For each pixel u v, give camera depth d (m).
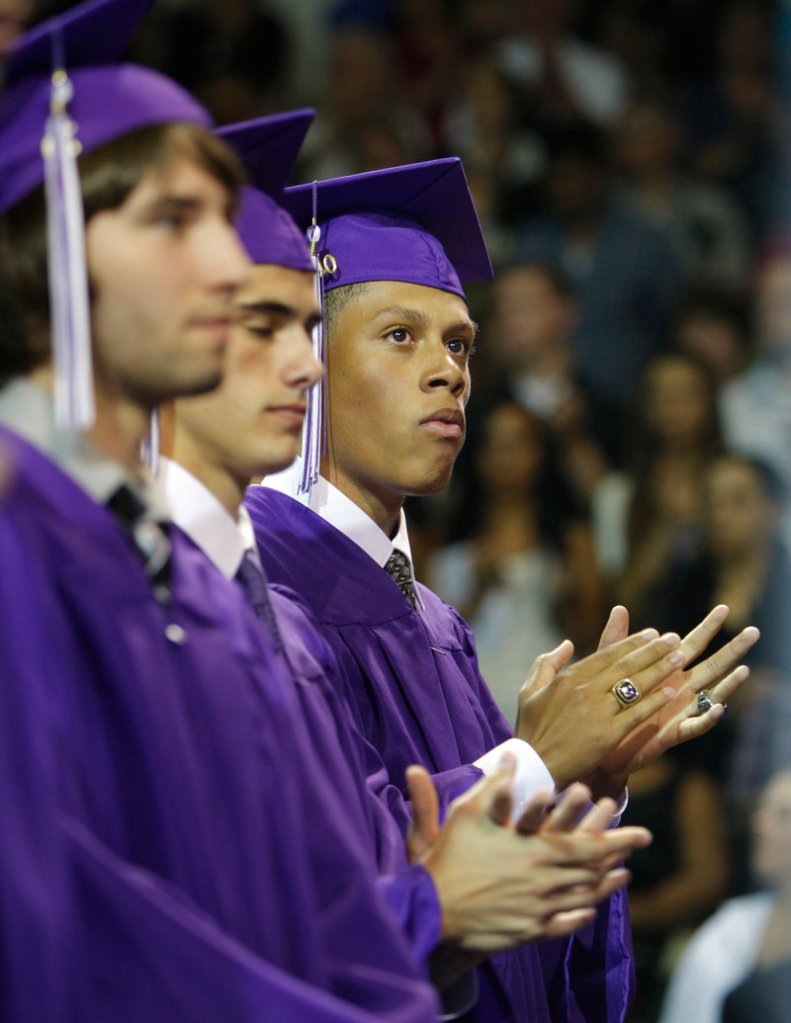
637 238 18.06
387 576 7.10
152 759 4.54
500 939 5.48
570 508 15.30
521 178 19.27
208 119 5.00
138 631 4.60
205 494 5.44
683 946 12.45
